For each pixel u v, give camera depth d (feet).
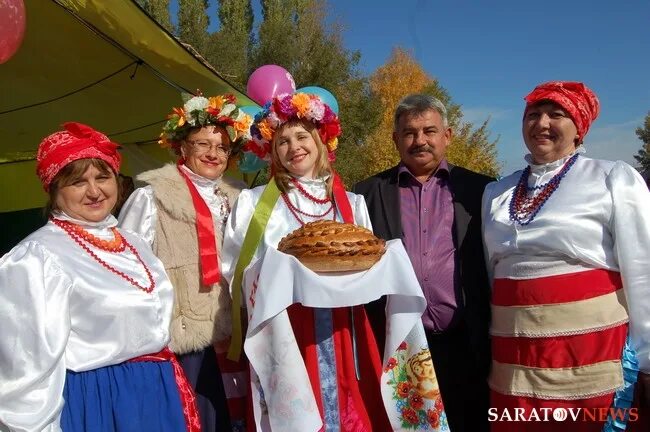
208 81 20.18
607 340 9.09
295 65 87.51
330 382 9.04
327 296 8.01
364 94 90.99
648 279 9.03
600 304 9.15
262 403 8.50
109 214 8.34
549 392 9.17
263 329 8.39
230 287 9.82
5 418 6.62
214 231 10.23
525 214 9.76
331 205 10.07
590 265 9.25
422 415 8.80
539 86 10.02
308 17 88.43
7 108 21.79
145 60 19.02
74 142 7.85
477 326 10.78
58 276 7.26
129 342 7.64
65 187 7.80
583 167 9.70
